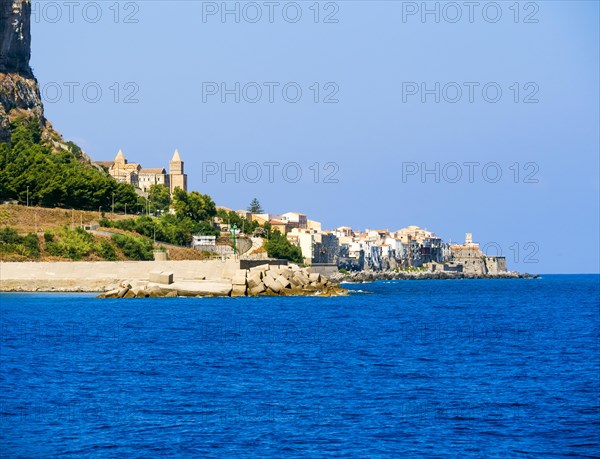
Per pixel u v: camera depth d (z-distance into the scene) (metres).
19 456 60.53
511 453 62.47
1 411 73.56
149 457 60.53
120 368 96.56
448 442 64.88
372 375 93.31
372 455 61.56
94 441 64.12
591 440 65.88
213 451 62.06
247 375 92.69
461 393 83.06
